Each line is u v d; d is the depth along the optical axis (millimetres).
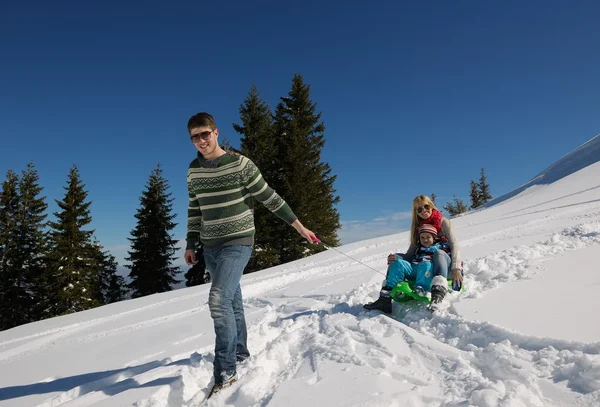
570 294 2943
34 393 3014
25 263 24484
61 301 22891
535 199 17625
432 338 2662
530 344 2170
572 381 1756
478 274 4000
